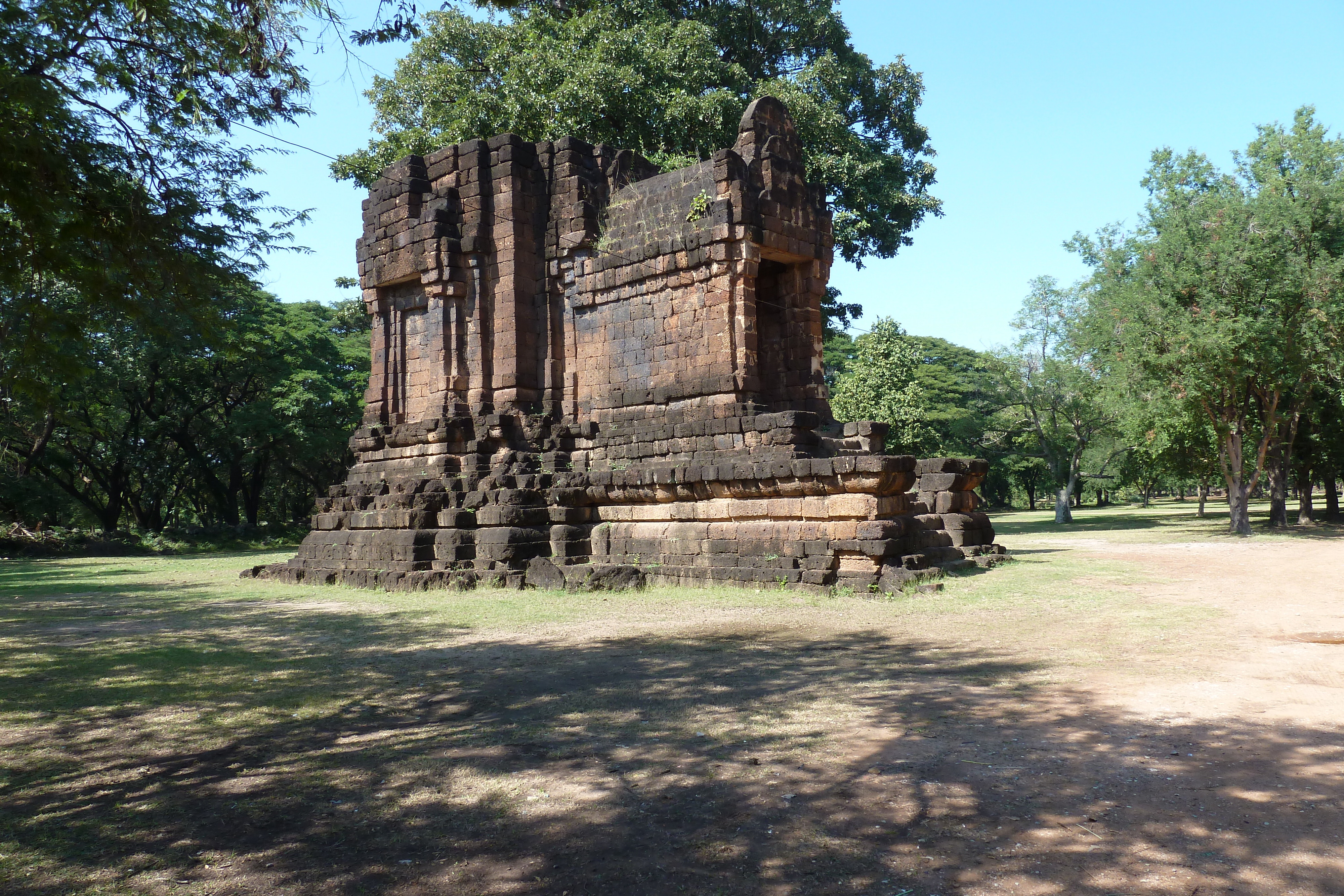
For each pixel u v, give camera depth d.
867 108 35.91
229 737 7.67
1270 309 27.75
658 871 4.70
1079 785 5.63
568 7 14.49
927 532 17.75
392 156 31.75
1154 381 31.12
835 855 4.80
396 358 23.20
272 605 17.50
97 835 5.45
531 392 21.61
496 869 4.80
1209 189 34.69
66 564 32.44
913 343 63.22
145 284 10.06
